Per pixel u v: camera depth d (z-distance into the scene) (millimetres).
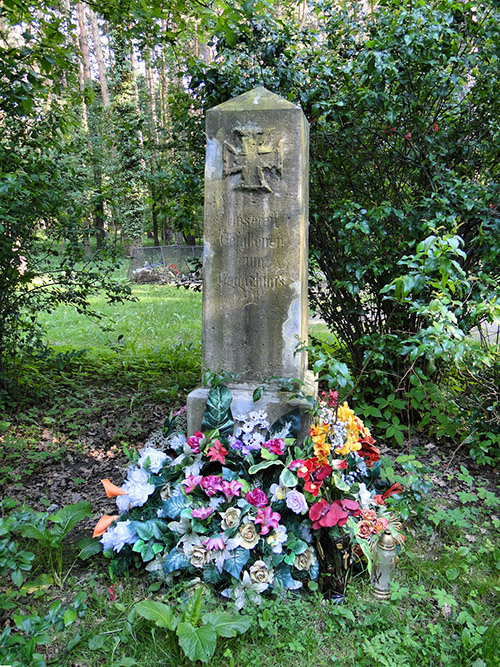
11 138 4805
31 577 2598
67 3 11969
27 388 5223
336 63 4402
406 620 2318
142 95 15203
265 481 2811
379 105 3943
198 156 5168
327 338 7508
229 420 3150
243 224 3234
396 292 2717
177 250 19469
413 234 4070
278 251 3207
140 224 20156
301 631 2229
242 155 3168
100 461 3984
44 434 4391
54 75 4527
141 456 2895
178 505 2621
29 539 2895
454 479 3668
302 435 3186
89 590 2504
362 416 4371
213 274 3318
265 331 3283
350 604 2406
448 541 2926
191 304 12195
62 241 6270
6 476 3600
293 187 3146
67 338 8336
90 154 5664
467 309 4109
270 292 3246
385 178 4516
